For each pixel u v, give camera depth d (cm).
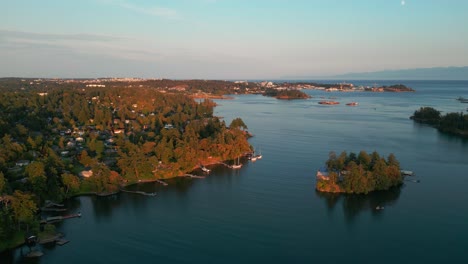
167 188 17238
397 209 15012
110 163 19425
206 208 15025
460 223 13788
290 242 12444
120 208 14962
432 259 11494
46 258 11344
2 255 11438
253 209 14938
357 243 12412
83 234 12825
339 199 16012
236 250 11906
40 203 14562
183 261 11294
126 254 11625
